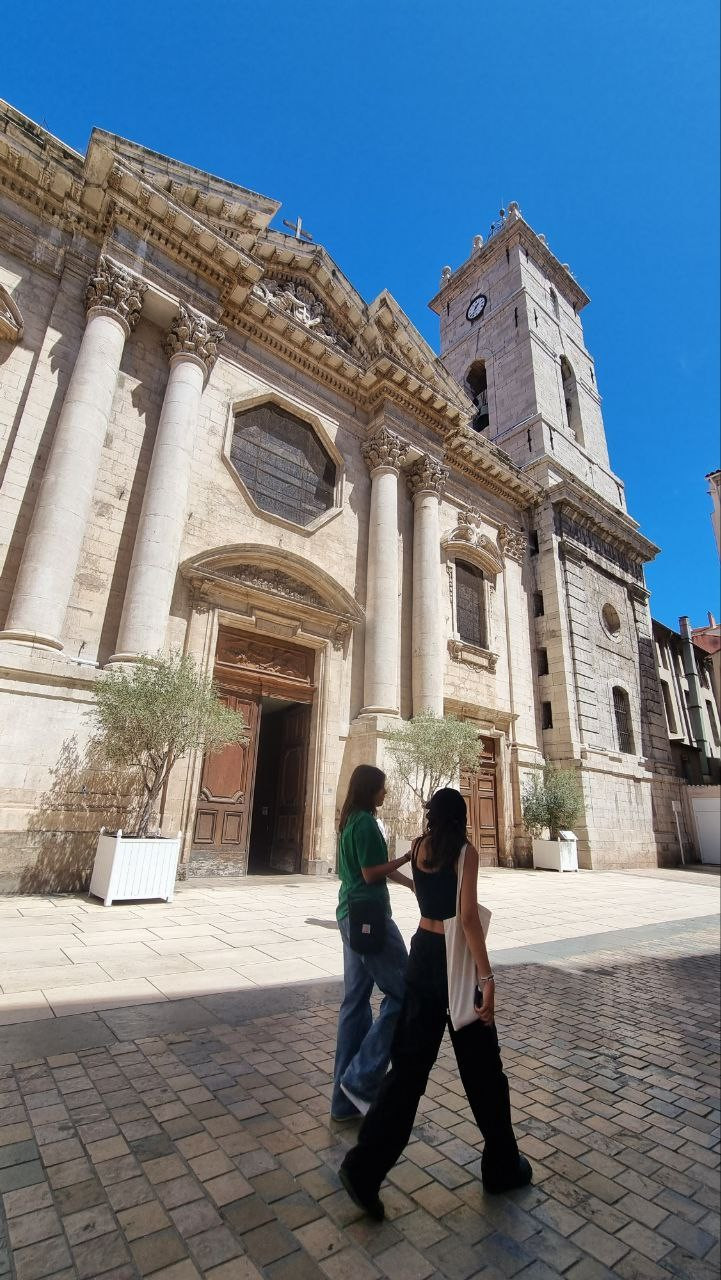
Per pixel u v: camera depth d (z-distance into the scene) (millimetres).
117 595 11117
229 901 8703
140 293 12391
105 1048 3527
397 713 14414
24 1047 3451
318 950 6012
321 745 13742
